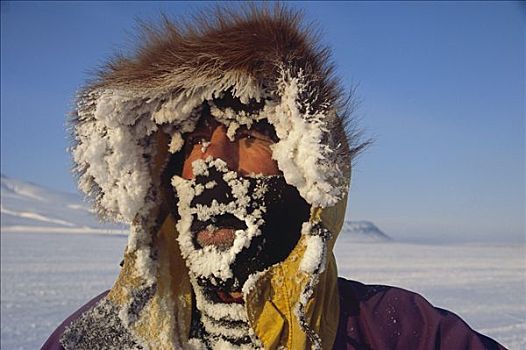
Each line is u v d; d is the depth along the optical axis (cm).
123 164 140
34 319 732
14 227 5297
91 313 138
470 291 1040
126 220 148
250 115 138
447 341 132
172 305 142
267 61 133
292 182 129
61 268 1478
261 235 136
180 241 140
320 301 131
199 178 137
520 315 740
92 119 141
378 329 134
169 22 145
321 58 135
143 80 139
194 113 142
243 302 139
